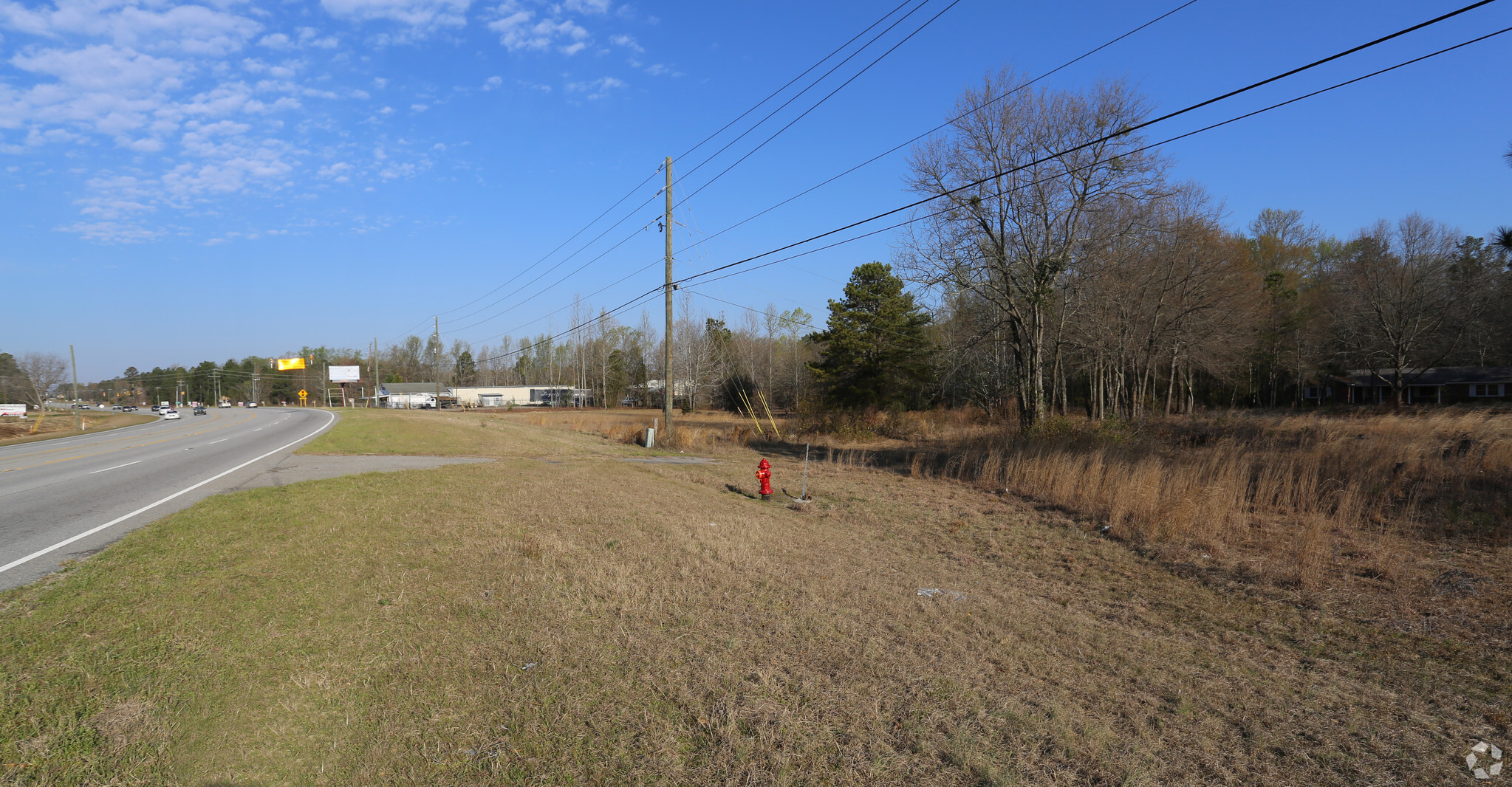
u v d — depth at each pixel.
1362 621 6.59
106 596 5.97
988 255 26.23
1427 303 46.00
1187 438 23.53
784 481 17.25
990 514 12.84
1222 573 8.36
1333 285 54.66
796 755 3.79
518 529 9.43
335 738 3.85
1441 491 12.37
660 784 3.51
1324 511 11.64
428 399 107.50
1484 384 52.00
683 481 16.33
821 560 8.50
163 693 4.21
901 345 45.81
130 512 10.34
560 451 24.19
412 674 4.68
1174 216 31.50
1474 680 5.22
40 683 4.21
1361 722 4.53
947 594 7.23
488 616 5.83
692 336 78.94
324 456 20.92
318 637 5.24
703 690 4.57
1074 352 34.09
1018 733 4.16
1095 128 24.61
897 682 4.81
